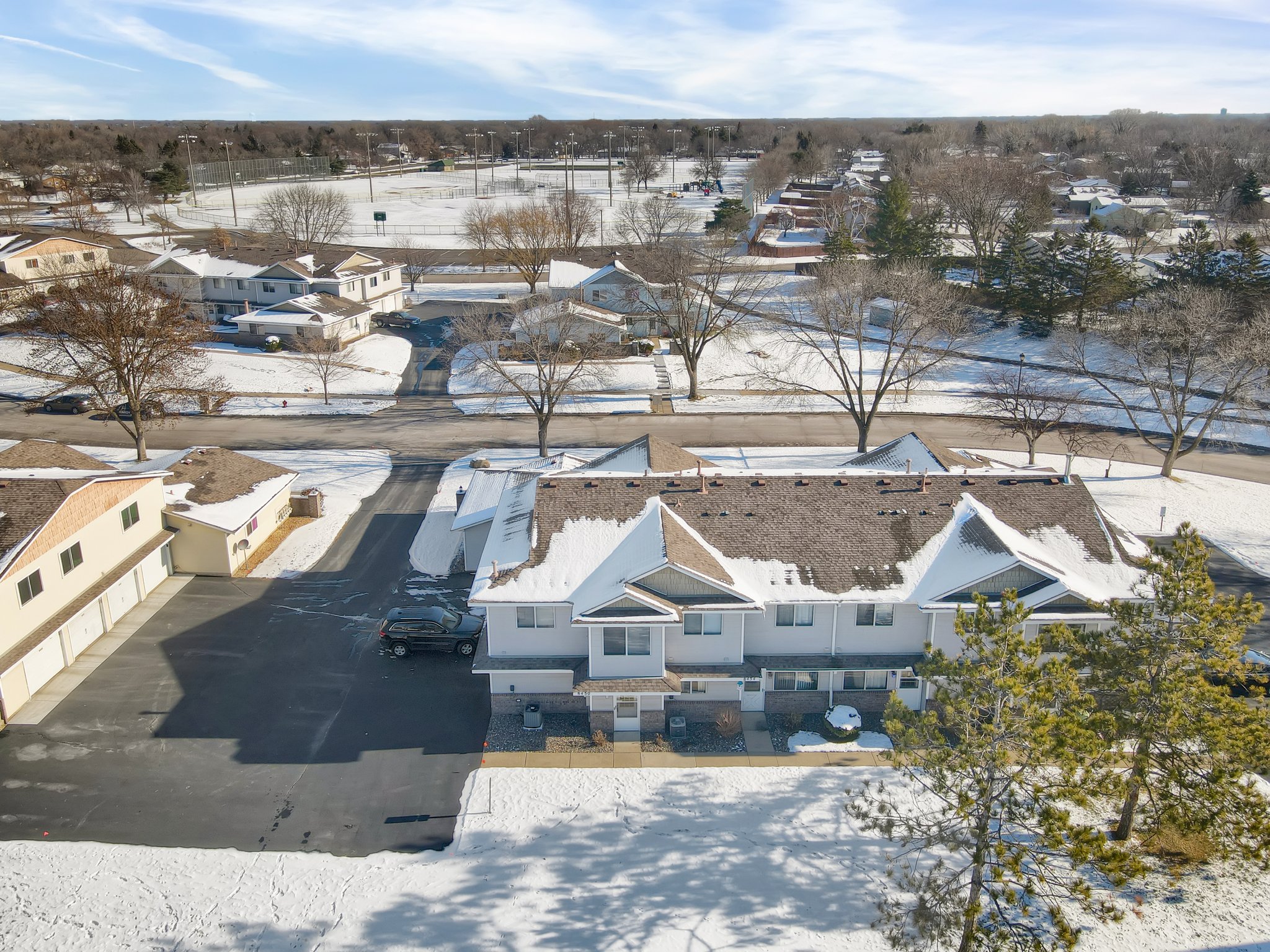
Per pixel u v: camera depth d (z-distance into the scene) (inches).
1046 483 1422.2
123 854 1039.6
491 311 3727.9
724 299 3855.8
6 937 934.4
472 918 965.8
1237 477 2226.9
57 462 1715.1
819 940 944.9
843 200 5039.4
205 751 1215.6
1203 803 948.0
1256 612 957.2
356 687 1365.7
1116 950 926.4
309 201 4749.0
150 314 2190.0
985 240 4077.3
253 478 1861.5
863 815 957.8
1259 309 2647.6
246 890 997.8
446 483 2126.0
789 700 1320.1
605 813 1118.4
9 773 1163.9
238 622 1533.0
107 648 1448.1
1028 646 871.1
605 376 2866.6
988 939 828.0
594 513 1376.7
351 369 2977.4
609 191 6806.1
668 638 1268.5
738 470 1647.4
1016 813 873.5
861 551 1326.3
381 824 1097.4
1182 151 7308.1
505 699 1307.8
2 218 5211.6
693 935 949.2
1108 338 3046.3
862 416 2320.4
